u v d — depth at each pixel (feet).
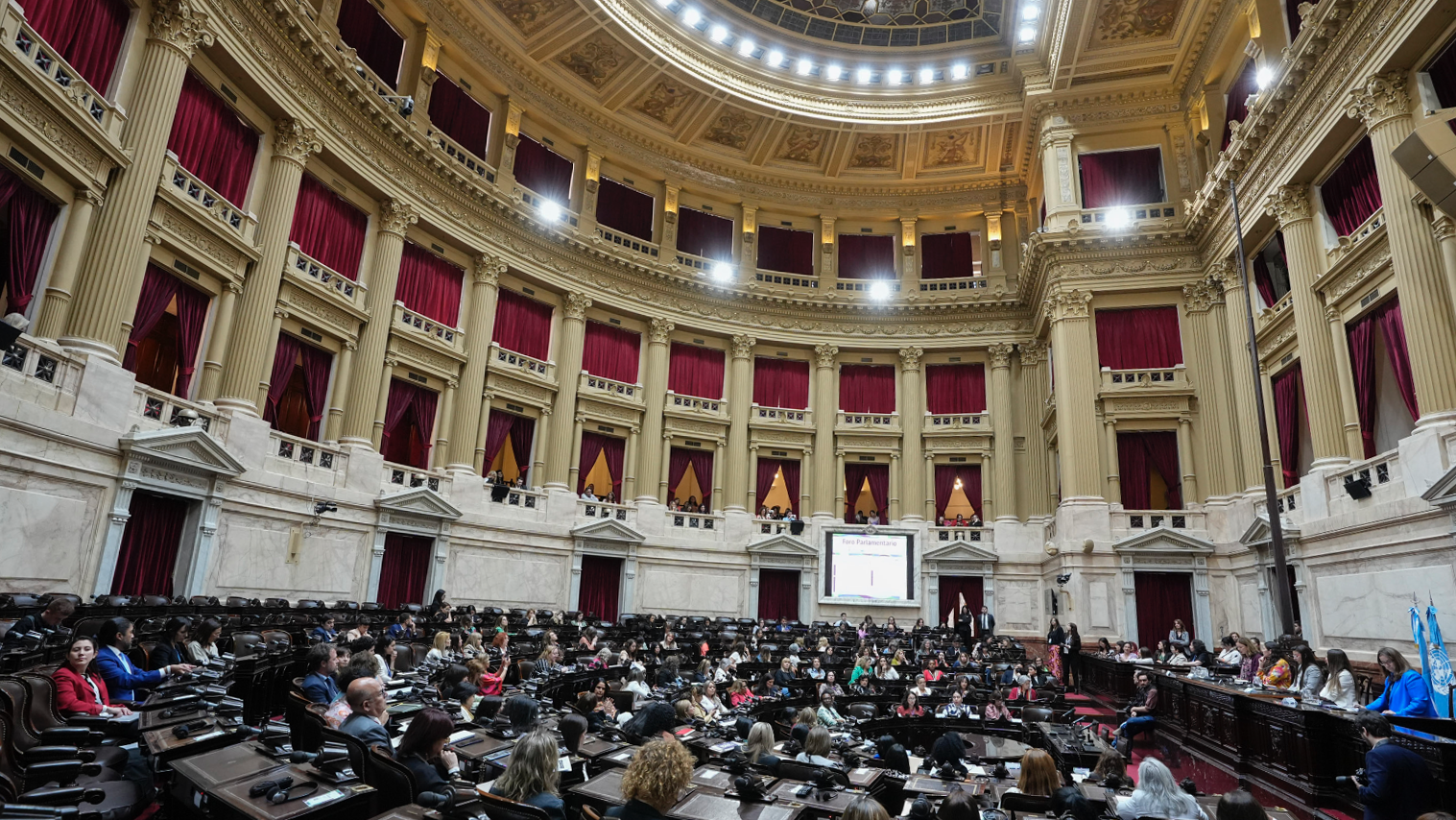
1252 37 65.31
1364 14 48.39
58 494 39.75
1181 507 75.36
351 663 26.48
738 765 22.34
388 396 69.15
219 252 53.31
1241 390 69.05
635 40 83.66
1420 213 45.73
